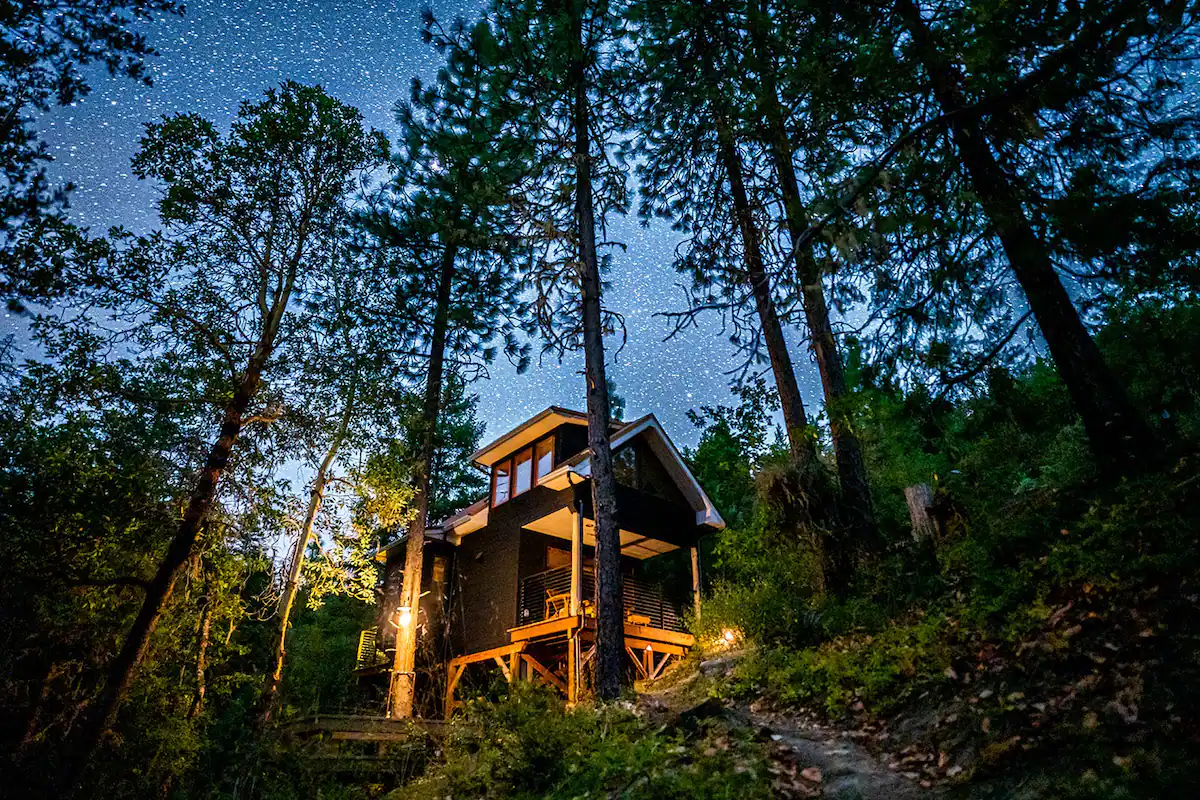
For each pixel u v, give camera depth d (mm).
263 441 10398
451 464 33531
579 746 6996
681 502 20641
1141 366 4219
